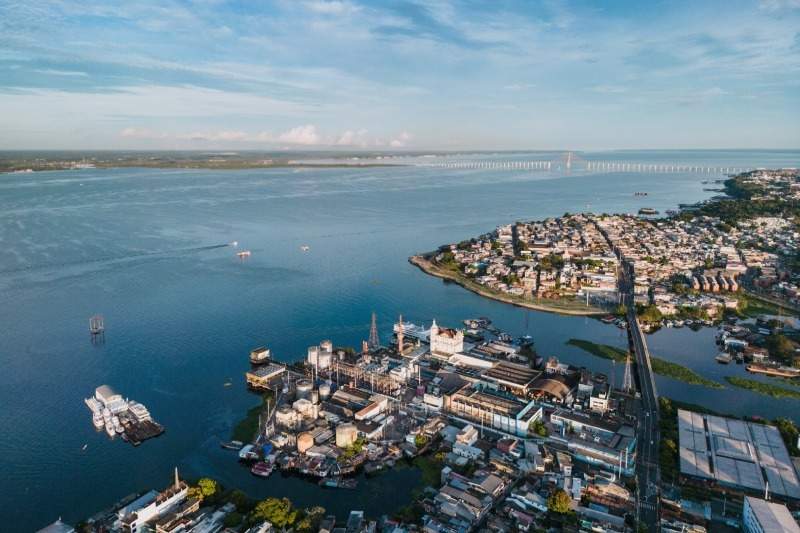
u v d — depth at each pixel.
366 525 182.62
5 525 187.25
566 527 181.75
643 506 191.00
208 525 181.62
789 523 168.50
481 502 192.00
